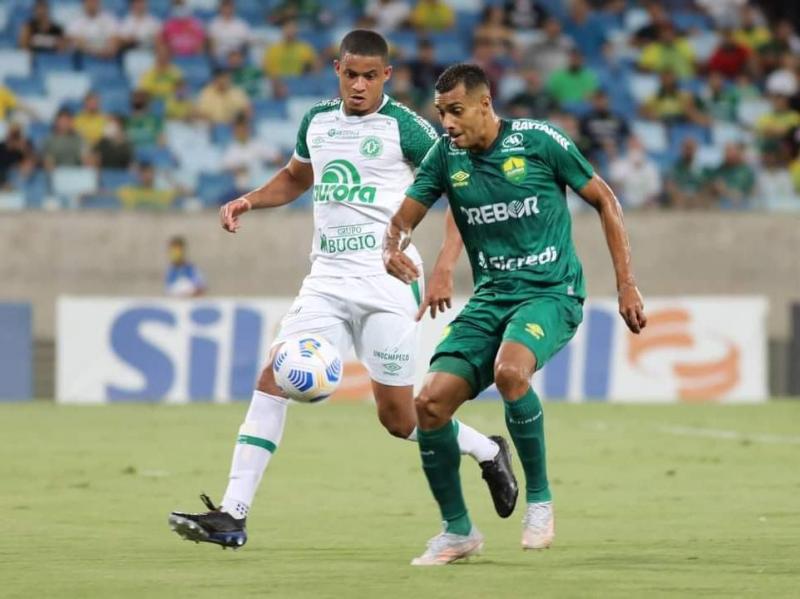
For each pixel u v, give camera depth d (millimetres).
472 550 22250
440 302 23453
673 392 62719
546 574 20812
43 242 69062
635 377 62656
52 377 68750
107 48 78250
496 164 22672
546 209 22797
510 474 24438
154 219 69875
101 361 60250
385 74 25375
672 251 72750
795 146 80000
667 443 45094
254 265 70562
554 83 79562
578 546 24219
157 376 60406
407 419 25828
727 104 82000
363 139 25375
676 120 80812
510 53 81375
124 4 79875
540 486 22781
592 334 62594
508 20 84250
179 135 75125
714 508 29812
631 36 85438
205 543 24516
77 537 25297
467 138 22422
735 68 83500
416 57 81125
